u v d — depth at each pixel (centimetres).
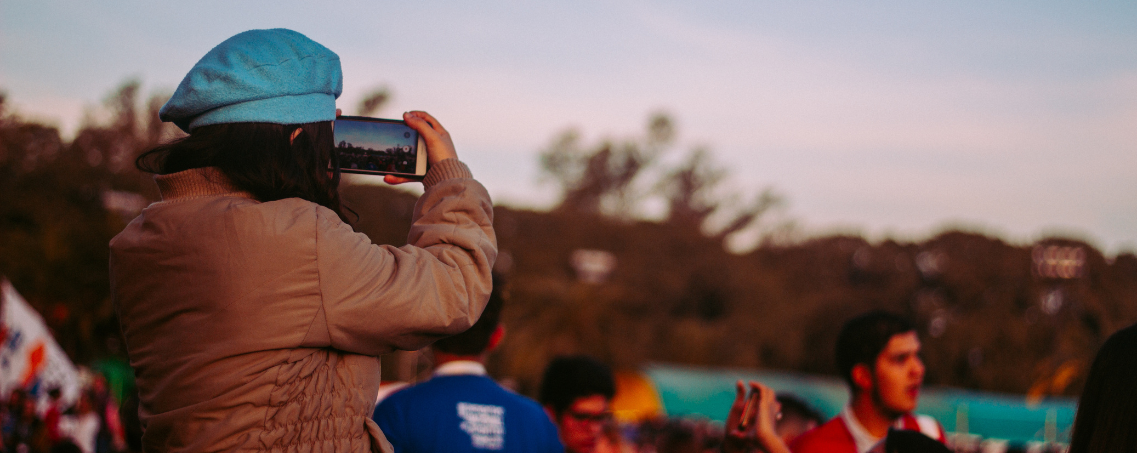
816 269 6006
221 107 146
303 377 140
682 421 1010
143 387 146
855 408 293
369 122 175
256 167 144
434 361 296
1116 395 169
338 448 144
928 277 5141
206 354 135
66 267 1681
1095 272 3897
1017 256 4416
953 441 1812
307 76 152
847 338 296
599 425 377
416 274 146
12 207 2319
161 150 150
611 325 2938
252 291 136
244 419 134
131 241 145
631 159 6250
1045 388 2681
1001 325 3925
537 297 2931
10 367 777
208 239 138
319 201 154
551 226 5425
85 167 2814
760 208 6350
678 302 5066
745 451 239
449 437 272
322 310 139
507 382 1225
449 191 165
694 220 6162
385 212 3206
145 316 144
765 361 4784
